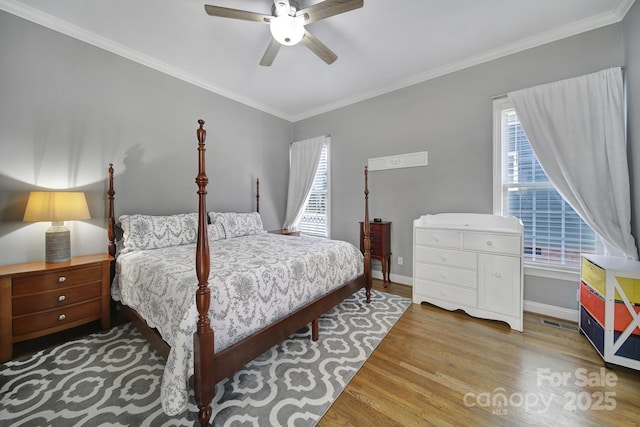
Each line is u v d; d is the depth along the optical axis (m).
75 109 2.33
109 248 2.43
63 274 1.98
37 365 1.71
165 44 2.52
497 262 2.23
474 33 2.33
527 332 2.10
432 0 1.95
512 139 2.58
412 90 3.19
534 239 2.49
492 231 2.25
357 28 2.26
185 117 3.12
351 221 3.81
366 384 1.53
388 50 2.60
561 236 2.36
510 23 2.20
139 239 2.40
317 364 1.71
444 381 1.55
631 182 1.97
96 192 2.45
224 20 2.18
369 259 2.77
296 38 1.89
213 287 1.39
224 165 3.55
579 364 1.69
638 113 1.86
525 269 2.47
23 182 2.09
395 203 3.37
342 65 2.88
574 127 2.16
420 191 3.15
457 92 2.85
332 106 3.96
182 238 2.70
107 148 2.52
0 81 1.99
